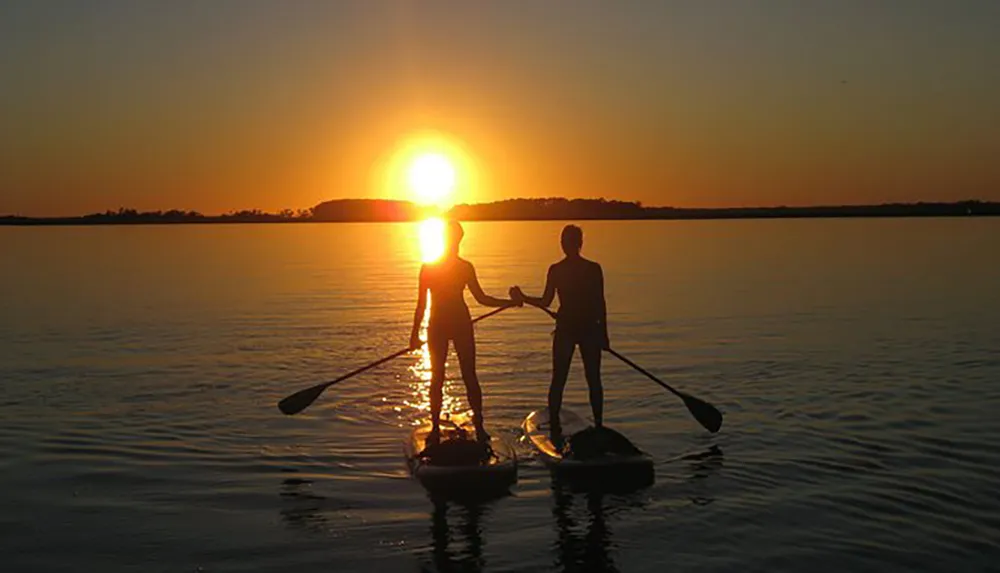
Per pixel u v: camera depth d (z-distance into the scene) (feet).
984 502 20.53
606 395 32.89
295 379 36.35
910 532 18.88
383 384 35.17
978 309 57.26
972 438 25.89
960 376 35.17
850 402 30.89
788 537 18.76
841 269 95.45
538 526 19.65
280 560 17.90
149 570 17.47
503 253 147.84
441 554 18.16
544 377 36.65
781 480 22.49
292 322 55.21
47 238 259.19
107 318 57.16
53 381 35.73
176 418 29.45
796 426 27.81
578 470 23.25
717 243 171.63
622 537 18.94
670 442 26.25
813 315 55.52
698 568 17.33
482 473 22.77
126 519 20.16
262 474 23.47
